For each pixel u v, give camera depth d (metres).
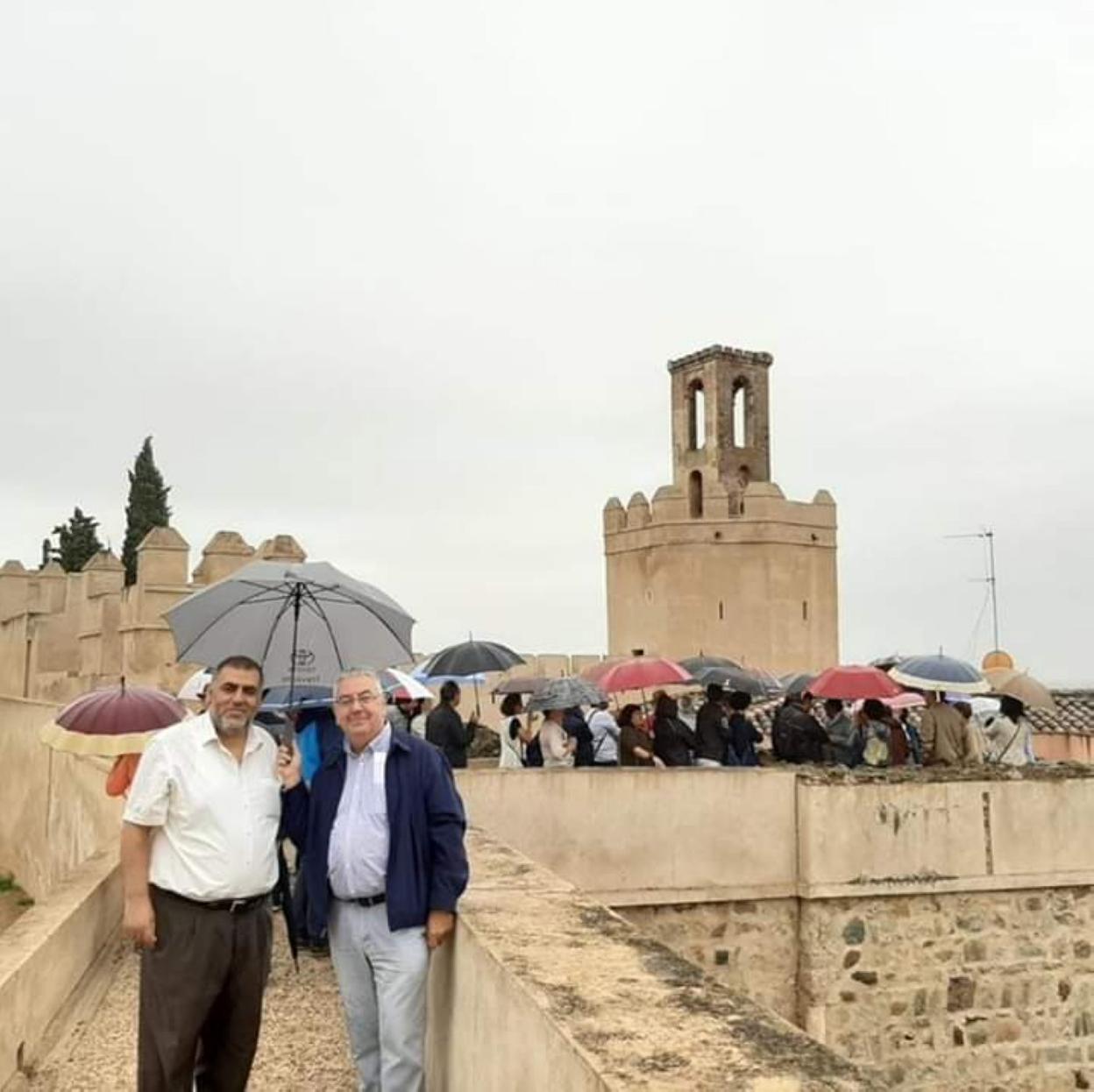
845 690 15.33
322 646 6.98
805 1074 3.07
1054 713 26.38
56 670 27.69
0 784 26.67
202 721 5.21
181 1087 5.03
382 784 5.16
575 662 33.94
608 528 55.22
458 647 15.43
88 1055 6.59
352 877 5.12
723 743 14.83
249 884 5.12
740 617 50.66
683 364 56.56
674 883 12.12
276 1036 6.97
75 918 7.54
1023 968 12.81
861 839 12.48
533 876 6.09
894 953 12.48
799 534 51.81
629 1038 3.35
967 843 12.73
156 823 5.04
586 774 11.98
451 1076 5.09
